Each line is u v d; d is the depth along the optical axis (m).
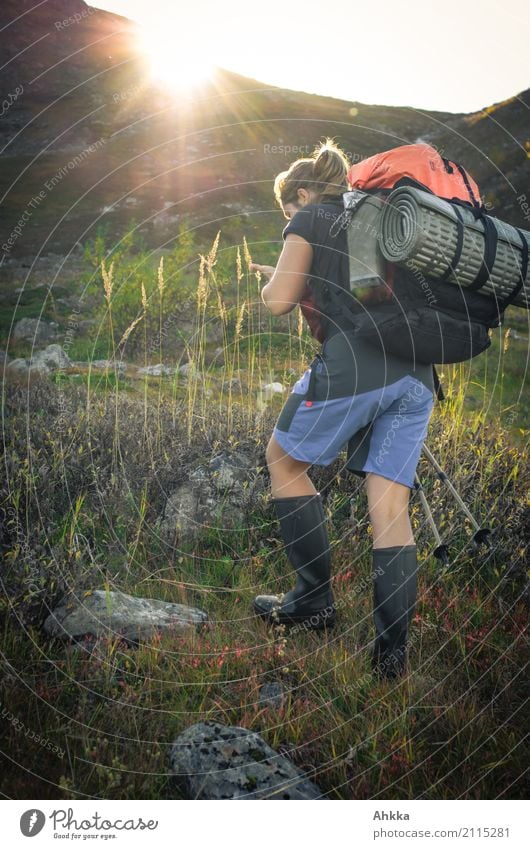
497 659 2.18
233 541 2.92
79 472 2.98
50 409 4.00
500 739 1.84
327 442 2.19
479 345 2.07
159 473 3.11
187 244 10.92
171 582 2.55
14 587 2.16
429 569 2.73
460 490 3.00
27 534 2.41
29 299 12.75
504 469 3.28
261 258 16.17
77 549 2.42
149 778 1.65
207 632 2.28
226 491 3.08
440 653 2.25
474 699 1.98
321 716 1.91
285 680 2.07
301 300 2.29
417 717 1.93
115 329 8.06
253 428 3.57
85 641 2.10
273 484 2.36
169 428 3.53
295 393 2.27
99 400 4.04
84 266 15.62
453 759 1.78
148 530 2.86
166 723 1.83
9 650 2.00
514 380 8.28
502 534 2.86
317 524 2.31
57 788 1.61
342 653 2.16
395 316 1.99
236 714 1.90
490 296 2.04
